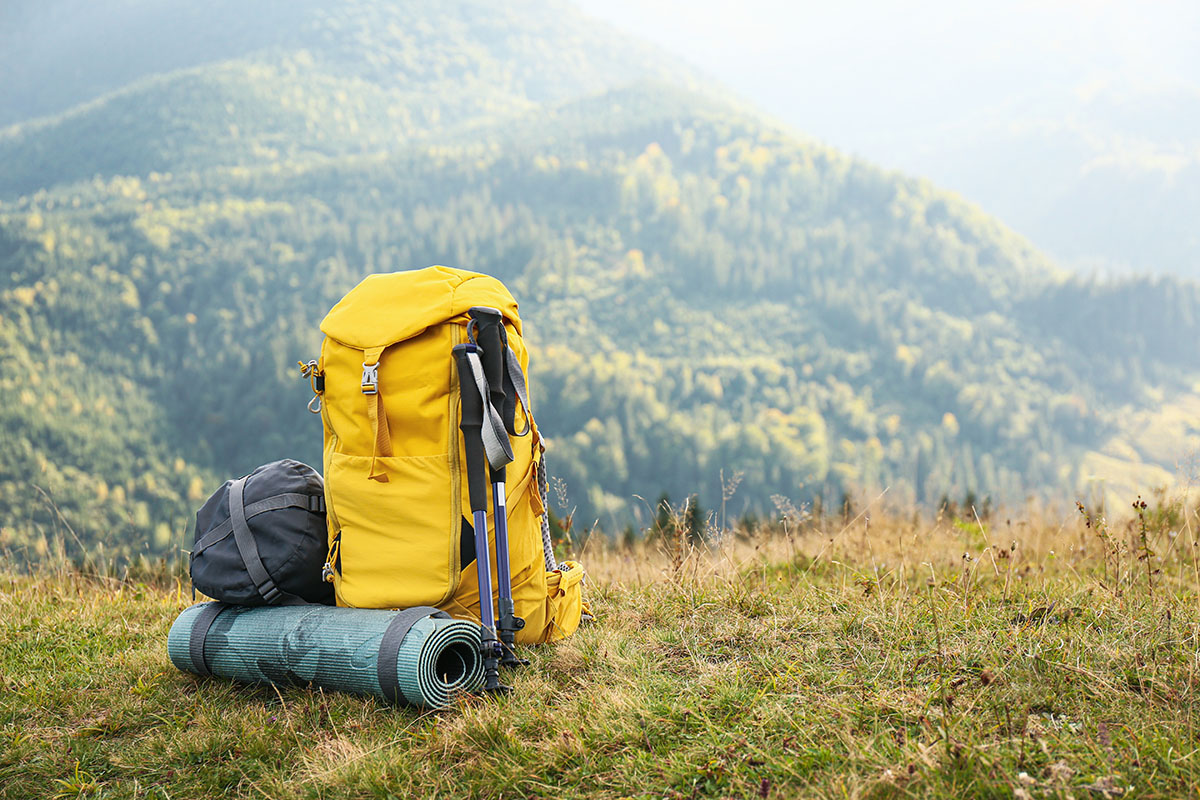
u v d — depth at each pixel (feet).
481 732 7.38
